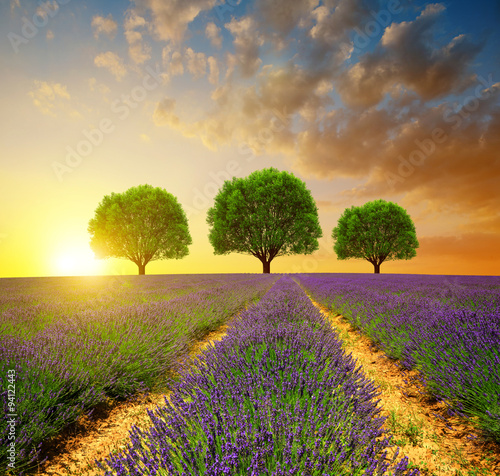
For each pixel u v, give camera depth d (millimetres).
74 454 2227
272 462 1587
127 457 1629
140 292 10125
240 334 3811
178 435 1787
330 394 2258
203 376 2684
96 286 13484
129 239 30359
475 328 3529
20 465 2012
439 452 2156
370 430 1853
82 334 4043
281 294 8875
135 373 3371
